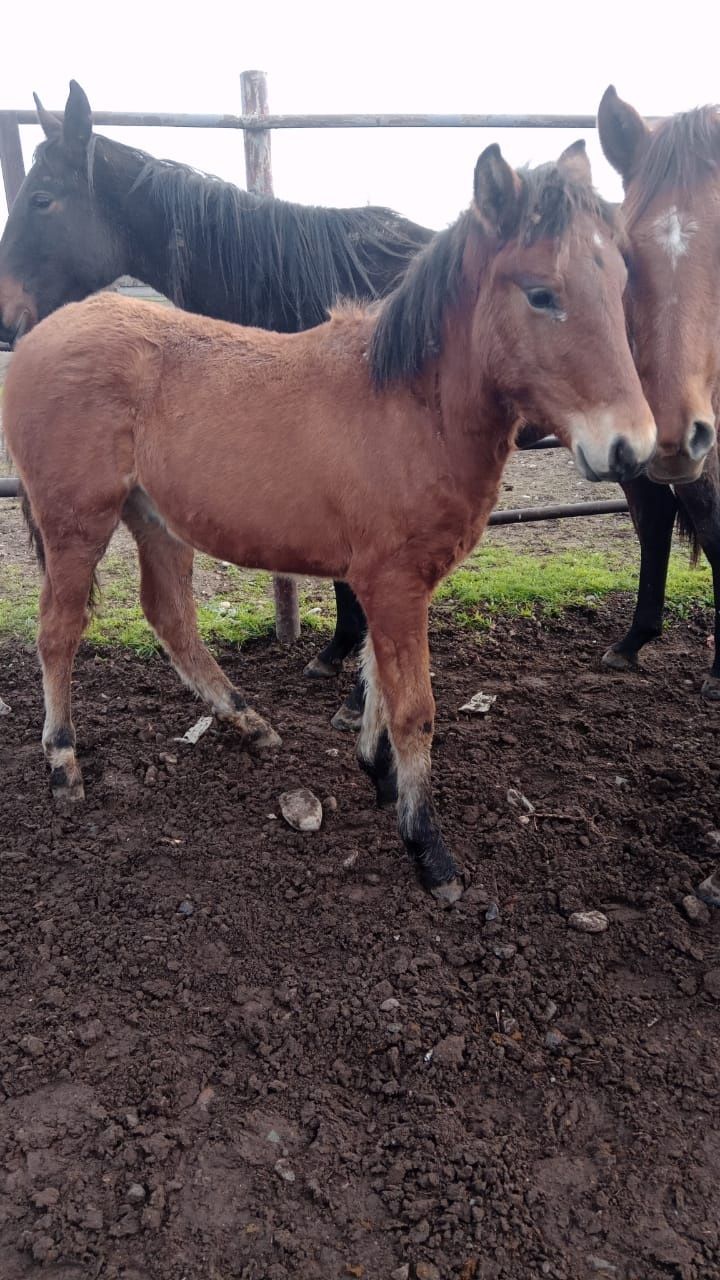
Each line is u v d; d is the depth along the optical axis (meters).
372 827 3.02
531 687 4.02
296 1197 1.80
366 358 2.66
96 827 2.99
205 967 2.41
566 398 2.25
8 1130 1.94
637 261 2.70
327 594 5.16
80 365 2.85
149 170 3.85
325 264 3.71
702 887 2.66
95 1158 1.88
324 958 2.44
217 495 2.76
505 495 7.41
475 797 3.14
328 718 3.80
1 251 3.99
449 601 5.03
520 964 2.40
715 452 3.49
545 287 2.17
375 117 4.15
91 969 2.40
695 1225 1.75
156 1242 1.71
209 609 4.82
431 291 2.46
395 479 2.53
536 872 2.78
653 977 2.39
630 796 3.18
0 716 3.72
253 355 2.81
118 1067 2.10
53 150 3.85
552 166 2.20
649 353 2.70
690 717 3.79
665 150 2.66
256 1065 2.12
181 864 2.82
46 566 3.12
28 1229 1.73
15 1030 2.19
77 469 2.88
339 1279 1.65
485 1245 1.71
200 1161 1.87
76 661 4.23
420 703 2.65
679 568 5.53
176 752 3.45
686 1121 1.97
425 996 2.30
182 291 3.89
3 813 3.07
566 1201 1.80
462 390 2.45
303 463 2.63
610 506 5.01
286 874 2.78
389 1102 2.03
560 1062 2.12
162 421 2.83
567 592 5.16
